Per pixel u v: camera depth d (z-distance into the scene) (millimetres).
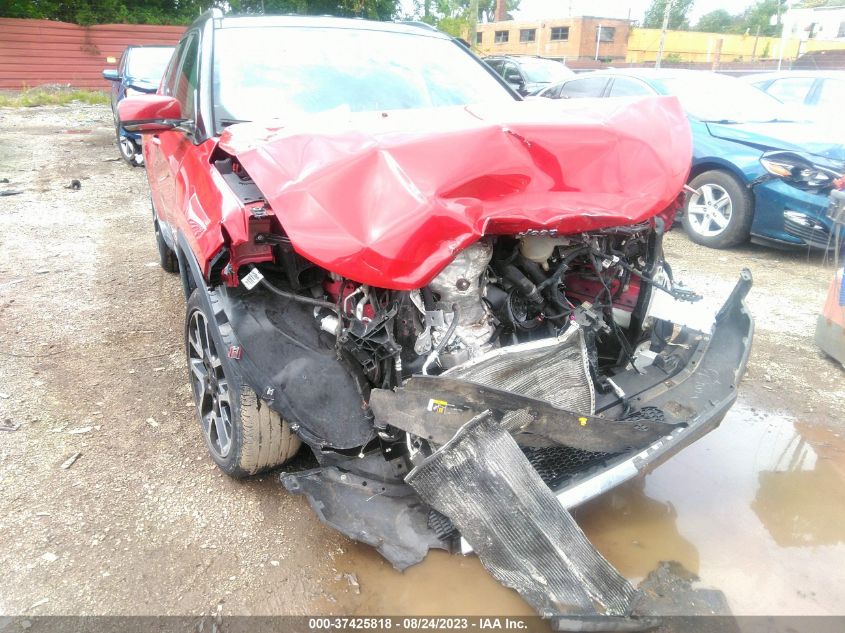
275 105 3170
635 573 2455
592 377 2562
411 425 2080
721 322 2859
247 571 2400
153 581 2340
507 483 2016
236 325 2400
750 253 6438
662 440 2322
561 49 48125
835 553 2576
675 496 2898
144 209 7625
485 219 2111
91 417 3338
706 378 2650
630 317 2797
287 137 2352
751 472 3068
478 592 2342
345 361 2312
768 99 7340
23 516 2625
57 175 9297
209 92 3184
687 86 7379
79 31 21516
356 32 3801
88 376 3738
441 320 2275
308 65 3438
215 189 2459
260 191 2264
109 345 4125
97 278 5293
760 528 2707
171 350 4082
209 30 3562
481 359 2088
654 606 2301
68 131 13461
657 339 2928
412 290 2127
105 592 2283
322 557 2479
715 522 2740
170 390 3617
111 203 7844
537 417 2125
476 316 2369
